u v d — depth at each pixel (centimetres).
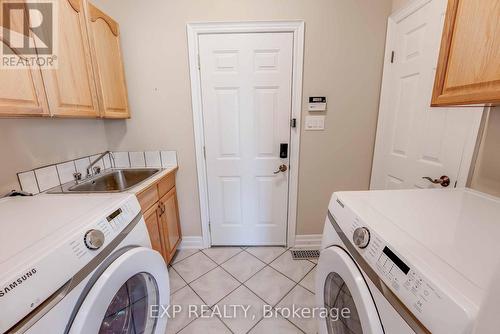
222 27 170
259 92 182
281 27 169
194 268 184
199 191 201
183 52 175
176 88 181
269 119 186
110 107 156
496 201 90
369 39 171
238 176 199
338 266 78
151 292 97
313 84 179
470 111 107
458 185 114
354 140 189
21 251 58
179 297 154
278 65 176
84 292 65
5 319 46
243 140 191
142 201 136
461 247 58
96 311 64
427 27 130
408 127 149
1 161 110
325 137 189
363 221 73
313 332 129
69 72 120
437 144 126
